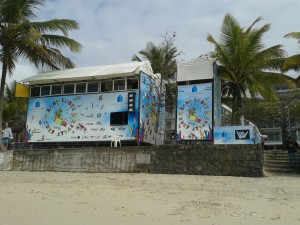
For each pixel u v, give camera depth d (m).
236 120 23.67
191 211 9.30
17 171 19.69
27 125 23.50
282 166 18.77
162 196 11.52
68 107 22.69
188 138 20.23
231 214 9.00
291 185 13.27
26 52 23.73
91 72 22.20
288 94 42.84
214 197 11.32
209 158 16.50
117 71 21.30
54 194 11.78
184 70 21.05
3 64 22.94
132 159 17.89
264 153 19.94
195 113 20.36
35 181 15.38
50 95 23.30
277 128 56.06
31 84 23.69
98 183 14.59
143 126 21.41
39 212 8.96
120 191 12.46
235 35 23.17
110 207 9.77
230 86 26.36
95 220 8.20
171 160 17.14
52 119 22.94
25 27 22.67
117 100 21.59
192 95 20.61
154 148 17.58
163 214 8.98
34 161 19.86
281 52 22.39
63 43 24.08
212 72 20.58
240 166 15.92
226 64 23.25
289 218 8.57
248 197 11.33
